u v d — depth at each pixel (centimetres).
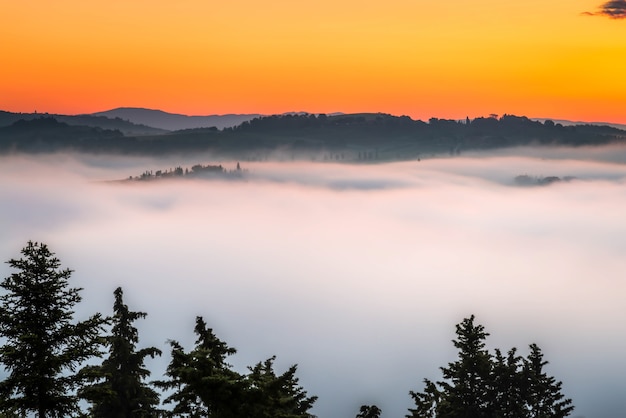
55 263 2664
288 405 3075
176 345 2942
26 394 2517
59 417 2575
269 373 3112
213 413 2762
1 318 2505
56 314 2584
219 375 2722
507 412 5219
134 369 3881
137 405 3850
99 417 3709
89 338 2656
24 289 2556
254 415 2709
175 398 2873
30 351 2541
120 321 3894
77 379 2628
